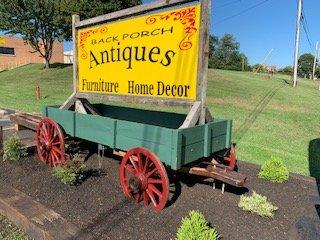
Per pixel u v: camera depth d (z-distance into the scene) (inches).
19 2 1270.9
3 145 277.1
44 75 1206.3
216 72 1243.2
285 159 293.7
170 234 157.6
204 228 139.6
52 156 251.1
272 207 177.8
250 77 1242.0
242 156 298.4
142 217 174.4
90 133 230.5
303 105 627.2
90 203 189.2
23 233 171.0
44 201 191.8
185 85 207.2
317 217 178.1
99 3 1071.6
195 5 197.5
